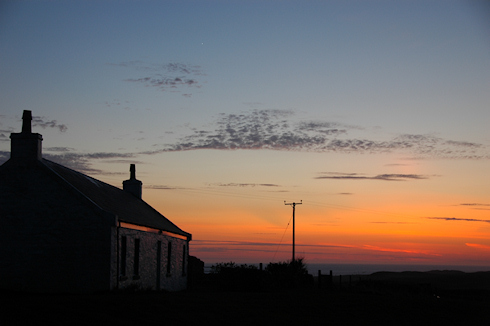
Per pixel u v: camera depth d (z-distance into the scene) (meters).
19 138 21.97
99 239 21.19
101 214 21.33
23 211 21.52
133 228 24.09
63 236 21.30
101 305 16.61
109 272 21.00
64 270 21.05
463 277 86.31
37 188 21.66
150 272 26.78
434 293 37.12
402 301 24.97
